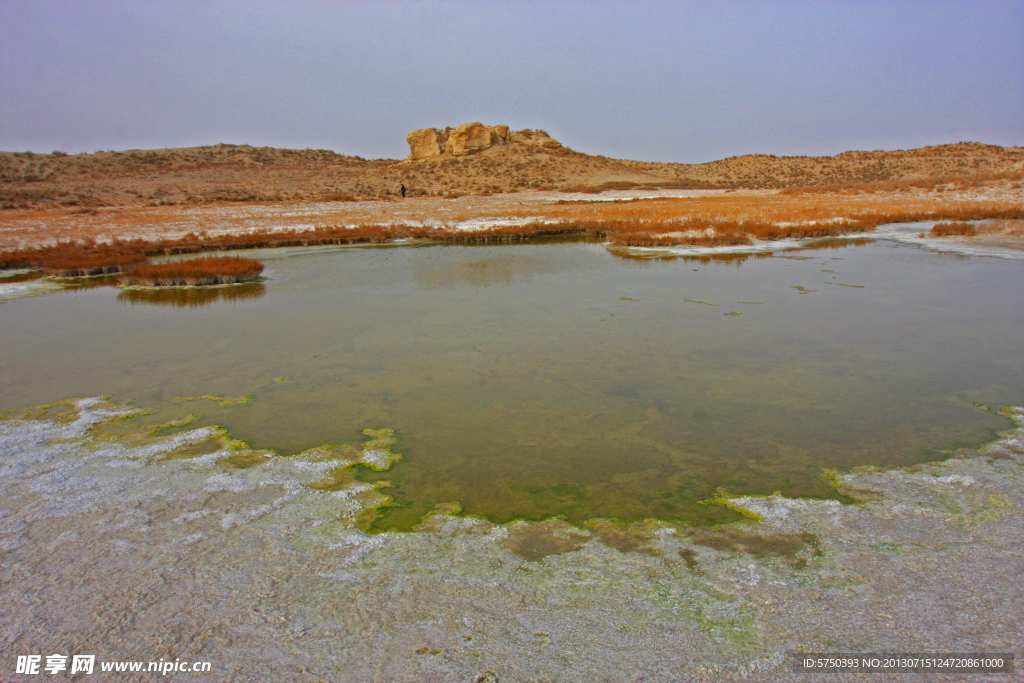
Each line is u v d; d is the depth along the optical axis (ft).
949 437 17.06
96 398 21.47
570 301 37.73
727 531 12.44
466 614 9.94
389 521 13.10
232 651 9.17
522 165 211.00
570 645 9.17
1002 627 9.25
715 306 35.53
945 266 48.14
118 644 9.37
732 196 144.46
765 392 21.38
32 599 10.46
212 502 13.82
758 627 9.46
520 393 21.67
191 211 119.24
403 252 65.16
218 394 21.88
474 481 15.06
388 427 18.69
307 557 11.64
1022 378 21.98
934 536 11.84
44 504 13.67
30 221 99.60
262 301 39.99
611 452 16.75
